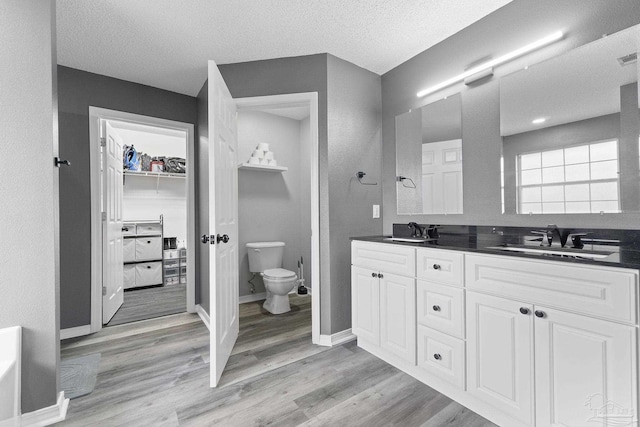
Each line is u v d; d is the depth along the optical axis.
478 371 1.35
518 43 1.66
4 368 1.18
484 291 1.32
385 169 2.50
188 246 2.93
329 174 2.17
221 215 1.82
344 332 2.23
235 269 2.22
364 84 2.41
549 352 1.11
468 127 1.91
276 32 1.94
